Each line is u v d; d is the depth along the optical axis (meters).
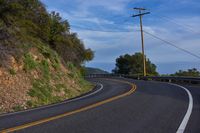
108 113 13.45
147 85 32.84
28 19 29.20
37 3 30.70
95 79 57.91
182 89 25.50
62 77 30.28
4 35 23.59
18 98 20.38
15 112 15.30
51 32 35.38
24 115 13.66
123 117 12.40
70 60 39.41
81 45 48.62
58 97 24.72
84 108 15.20
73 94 27.64
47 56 29.98
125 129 10.11
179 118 12.13
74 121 11.54
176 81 40.72
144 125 10.77
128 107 15.31
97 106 15.90
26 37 26.39
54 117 12.52
